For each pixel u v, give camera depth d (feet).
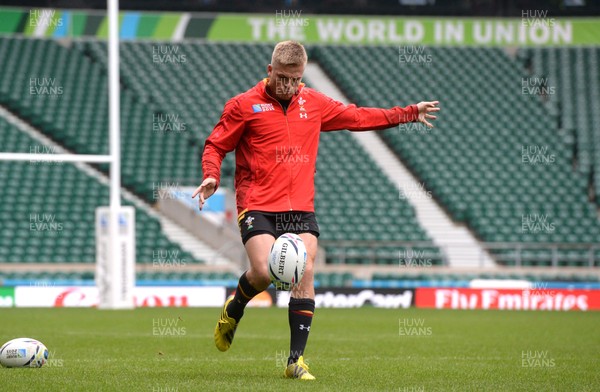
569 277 302.25
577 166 361.71
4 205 308.19
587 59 402.31
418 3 410.93
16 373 88.63
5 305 253.44
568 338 155.53
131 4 391.86
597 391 80.59
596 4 405.80
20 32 363.97
